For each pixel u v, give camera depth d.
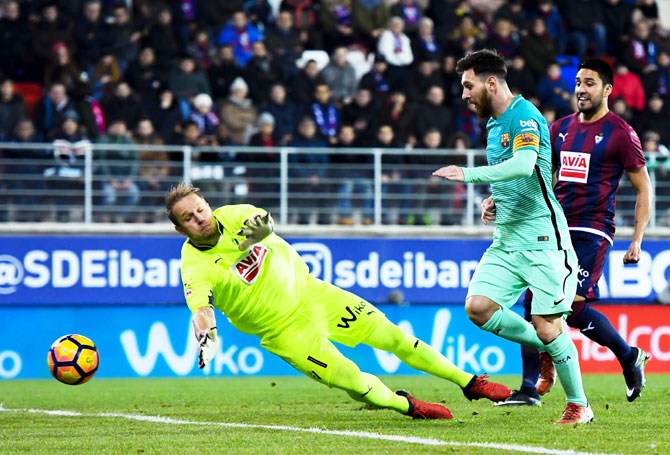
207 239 20.25
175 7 54.47
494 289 22.30
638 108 55.28
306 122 49.88
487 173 20.16
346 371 21.34
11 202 45.66
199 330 18.64
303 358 21.45
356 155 49.91
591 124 25.69
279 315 21.22
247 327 21.59
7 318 43.75
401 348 22.45
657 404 27.86
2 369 43.56
